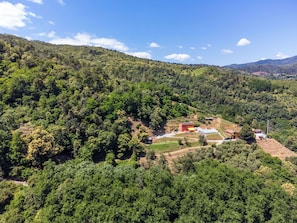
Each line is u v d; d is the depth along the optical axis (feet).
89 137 238.07
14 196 167.63
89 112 263.90
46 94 276.00
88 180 158.71
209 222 146.61
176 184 161.99
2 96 262.06
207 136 313.12
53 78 291.17
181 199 156.35
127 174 167.02
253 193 163.73
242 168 210.79
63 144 228.63
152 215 145.07
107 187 155.22
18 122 237.45
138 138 280.72
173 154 256.11
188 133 318.65
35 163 204.13
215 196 156.46
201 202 150.20
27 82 278.87
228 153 240.73
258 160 223.10
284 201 165.27
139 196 152.35
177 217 151.84
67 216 144.56
